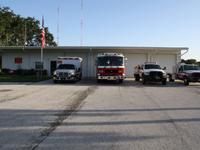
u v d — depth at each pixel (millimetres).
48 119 10898
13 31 80500
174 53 44281
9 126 9672
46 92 21000
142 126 9820
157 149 7195
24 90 22406
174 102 16031
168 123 10367
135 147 7359
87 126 9742
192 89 24484
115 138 8242
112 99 17188
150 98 17859
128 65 44500
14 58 45344
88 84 29297
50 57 44938
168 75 36469
